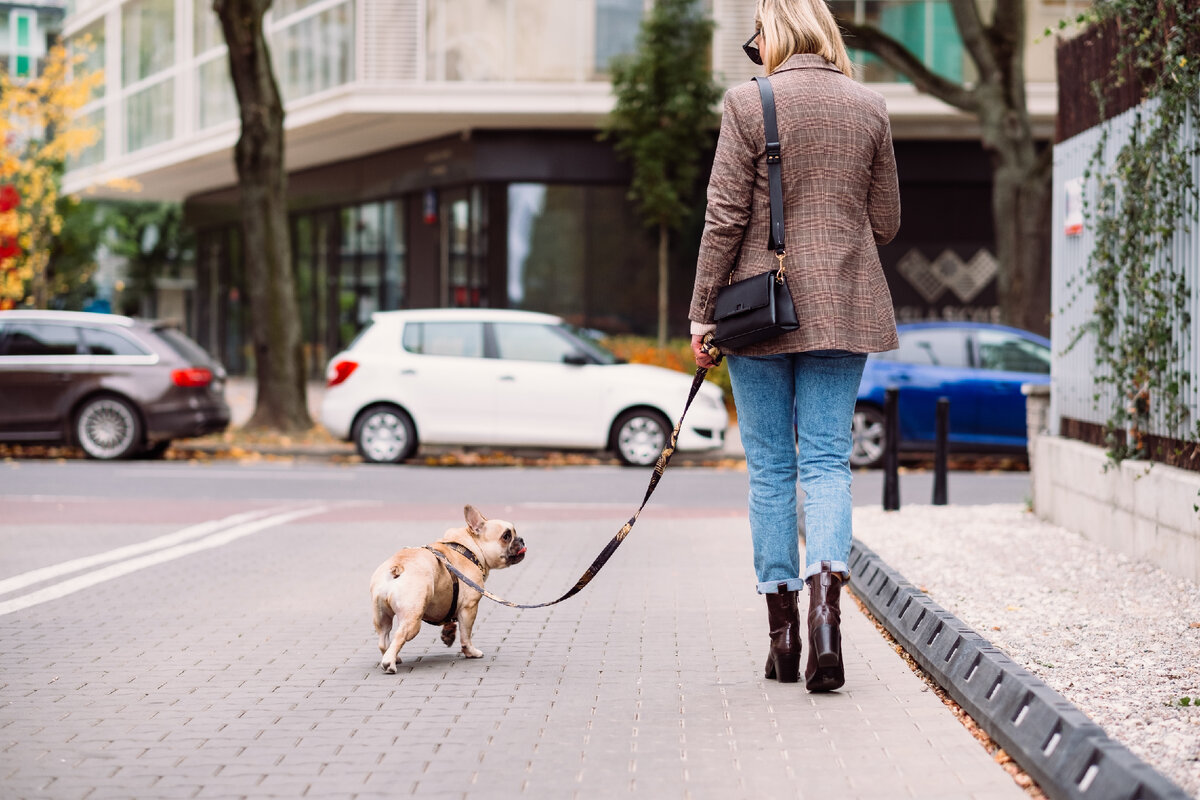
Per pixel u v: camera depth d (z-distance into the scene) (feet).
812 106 15.48
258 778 12.99
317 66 88.79
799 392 16.21
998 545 28.76
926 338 53.88
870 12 81.66
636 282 88.99
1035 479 34.14
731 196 15.47
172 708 15.92
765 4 16.33
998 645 18.61
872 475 51.08
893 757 13.47
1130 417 27.12
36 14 113.80
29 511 39.09
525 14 82.43
